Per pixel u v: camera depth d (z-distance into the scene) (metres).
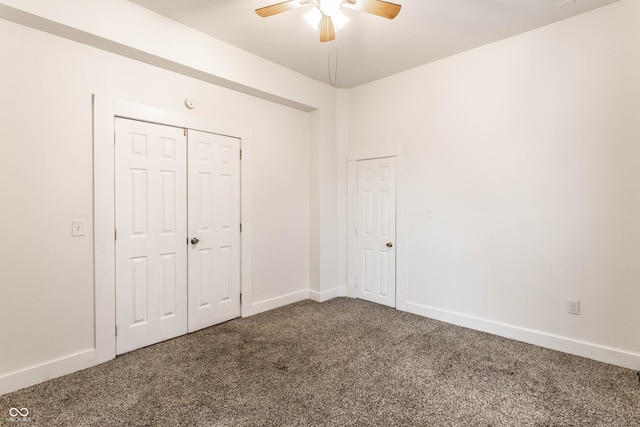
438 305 3.38
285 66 3.52
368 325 3.22
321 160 4.02
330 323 3.28
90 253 2.40
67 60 2.28
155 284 2.77
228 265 3.31
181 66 2.74
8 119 2.05
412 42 2.98
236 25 2.73
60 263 2.27
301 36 2.90
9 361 2.07
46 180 2.20
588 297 2.53
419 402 1.95
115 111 2.50
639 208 2.32
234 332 3.03
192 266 3.01
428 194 3.45
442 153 3.33
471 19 2.60
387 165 3.79
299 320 3.36
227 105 3.26
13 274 2.08
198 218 3.05
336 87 4.16
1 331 2.04
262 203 3.61
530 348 2.70
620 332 2.40
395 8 1.98
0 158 2.03
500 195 2.96
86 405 1.92
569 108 2.59
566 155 2.61
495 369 2.34
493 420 1.78
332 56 3.29
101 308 2.44
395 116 3.72
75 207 2.33
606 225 2.45
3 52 2.04
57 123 2.24
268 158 3.66
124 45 2.38
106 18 2.29
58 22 2.08
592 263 2.51
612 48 2.40
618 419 1.78
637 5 2.31
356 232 4.13
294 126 3.95
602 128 2.46
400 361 2.47
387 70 3.61
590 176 2.51
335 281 4.22
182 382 2.17
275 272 3.77
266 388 2.10
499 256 2.97
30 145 2.14
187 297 2.98
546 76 2.70
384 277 3.85
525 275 2.83
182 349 2.67
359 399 1.98
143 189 2.68
